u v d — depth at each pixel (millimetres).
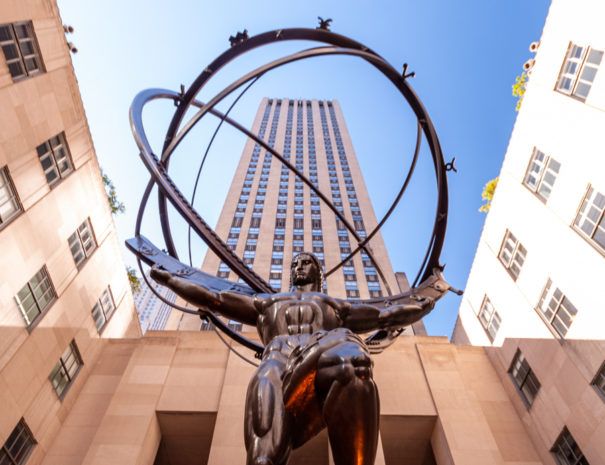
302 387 4078
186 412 13766
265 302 6145
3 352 12289
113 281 18891
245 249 40000
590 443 11734
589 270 12766
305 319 5648
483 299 18797
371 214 47000
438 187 8789
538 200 15812
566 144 14719
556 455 13023
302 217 45688
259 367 4945
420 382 14930
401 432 14312
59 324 14773
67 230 15852
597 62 13805
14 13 14094
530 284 15562
